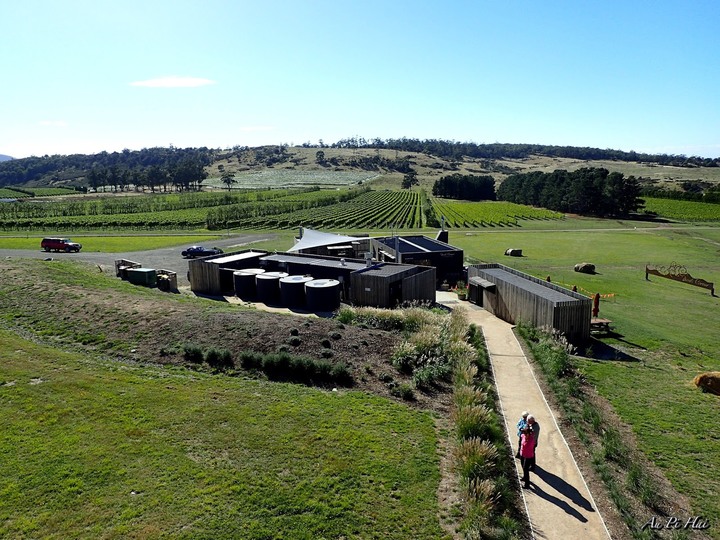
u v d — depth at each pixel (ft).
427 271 110.22
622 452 46.14
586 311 82.74
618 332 91.35
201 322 73.82
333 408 50.98
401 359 62.80
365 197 476.54
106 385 54.95
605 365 74.33
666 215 355.97
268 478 38.65
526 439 39.73
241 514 34.50
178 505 35.24
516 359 71.31
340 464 40.73
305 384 58.08
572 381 61.98
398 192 562.66
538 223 314.96
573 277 147.33
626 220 337.11
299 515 34.63
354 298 104.88
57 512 34.47
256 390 55.42
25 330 76.18
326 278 114.42
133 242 204.95
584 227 292.81
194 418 47.80
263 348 65.31
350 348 66.23
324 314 97.50
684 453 49.06
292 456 41.75
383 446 43.91
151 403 50.78
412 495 37.35
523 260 177.78
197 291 118.01
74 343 71.15
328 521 34.12
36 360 62.13
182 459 40.98
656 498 40.04
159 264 153.58
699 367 75.87
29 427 45.60
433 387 58.59
